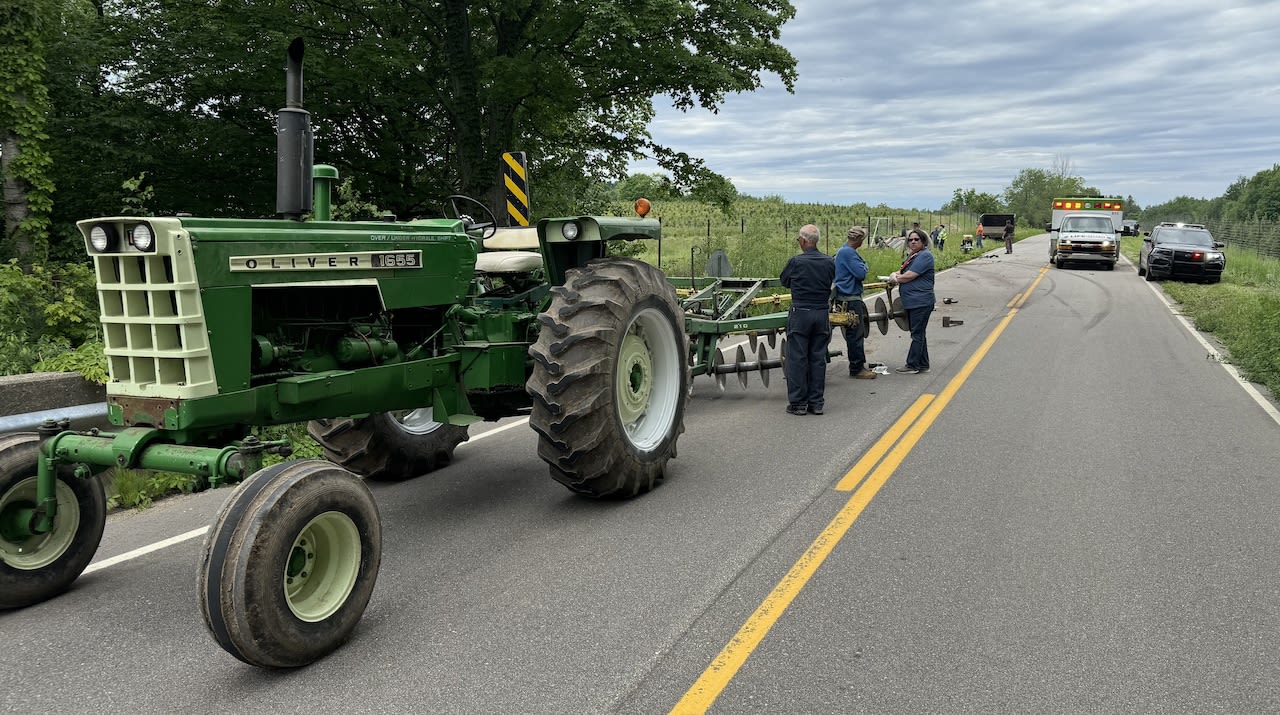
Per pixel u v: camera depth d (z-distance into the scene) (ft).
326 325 15.17
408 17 48.11
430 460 21.52
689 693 10.67
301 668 11.66
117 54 37.96
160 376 12.53
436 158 52.85
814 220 209.46
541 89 49.85
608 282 17.98
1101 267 101.19
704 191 59.93
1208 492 18.52
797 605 13.15
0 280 26.12
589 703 10.51
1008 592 13.50
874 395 29.94
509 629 12.62
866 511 17.52
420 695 10.82
